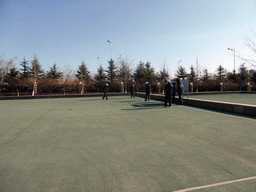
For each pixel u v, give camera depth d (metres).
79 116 8.71
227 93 28.69
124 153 3.90
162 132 5.59
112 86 30.14
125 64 47.38
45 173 3.04
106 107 12.05
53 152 4.03
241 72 47.88
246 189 2.47
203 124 6.61
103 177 2.88
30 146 4.46
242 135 5.14
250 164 3.28
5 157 3.77
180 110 10.19
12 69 45.88
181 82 12.80
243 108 8.57
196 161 3.43
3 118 8.46
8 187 2.62
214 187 2.53
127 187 2.57
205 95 25.09
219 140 4.71
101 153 3.92
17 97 21.17
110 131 5.80
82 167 3.25
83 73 52.19
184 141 4.67
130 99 18.41
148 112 9.60
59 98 21.84
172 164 3.31
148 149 4.12
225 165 3.24
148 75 53.06
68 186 2.62
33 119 8.12
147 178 2.82
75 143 4.64
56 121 7.58
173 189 2.50
